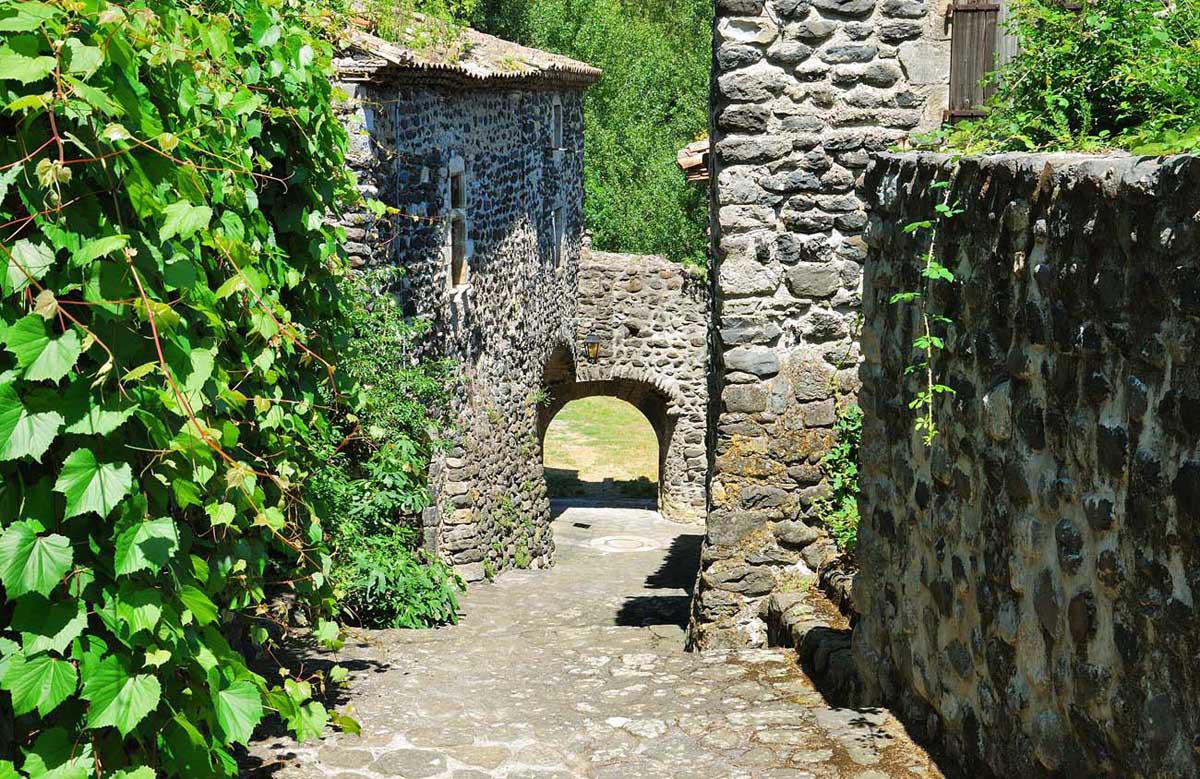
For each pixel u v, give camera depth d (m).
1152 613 2.96
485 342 14.85
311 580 4.66
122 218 2.98
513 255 16.30
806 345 7.46
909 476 4.86
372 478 9.27
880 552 5.25
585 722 5.32
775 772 4.57
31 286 2.80
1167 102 4.95
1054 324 3.44
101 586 2.90
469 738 5.09
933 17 7.23
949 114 7.29
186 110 3.40
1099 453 3.22
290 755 4.77
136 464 2.95
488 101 14.95
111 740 2.99
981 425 4.06
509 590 13.77
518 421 16.61
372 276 9.80
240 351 3.82
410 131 11.80
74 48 2.75
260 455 4.31
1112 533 3.17
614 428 30.17
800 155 7.35
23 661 2.73
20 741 3.04
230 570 3.85
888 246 5.10
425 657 6.85
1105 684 3.24
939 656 4.53
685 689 5.87
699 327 21.28
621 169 27.19
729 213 7.41
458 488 13.66
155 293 3.08
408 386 9.77
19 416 2.66
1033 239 3.60
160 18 3.27
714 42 7.51
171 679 3.12
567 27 27.77
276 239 4.65
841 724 5.00
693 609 7.96
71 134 2.78
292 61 4.46
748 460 7.52
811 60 7.28
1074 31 5.71
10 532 2.68
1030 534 3.68
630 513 22.66
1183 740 2.86
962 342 4.24
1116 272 3.08
